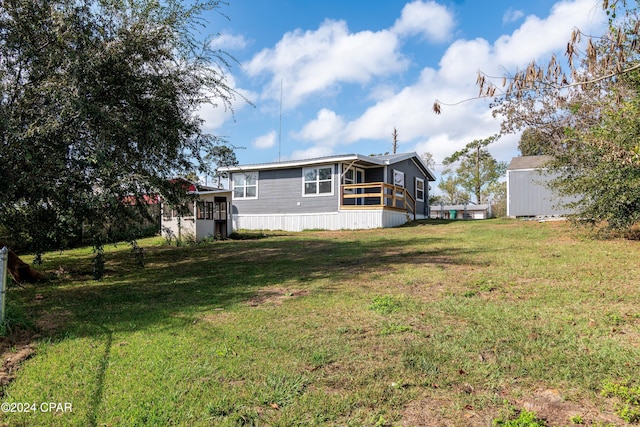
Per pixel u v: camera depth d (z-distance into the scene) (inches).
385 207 663.1
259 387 114.7
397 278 255.6
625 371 116.9
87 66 228.8
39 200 243.0
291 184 749.9
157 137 265.0
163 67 283.0
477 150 1594.5
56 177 236.4
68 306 215.6
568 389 109.4
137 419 98.5
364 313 184.4
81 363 134.0
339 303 203.0
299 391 112.3
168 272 325.7
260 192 784.9
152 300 227.8
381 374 121.8
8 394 113.0
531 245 358.9
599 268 248.1
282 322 175.5
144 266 361.7
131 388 114.7
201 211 582.2
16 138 215.2
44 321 185.3
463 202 1765.5
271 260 362.9
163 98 274.5
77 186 242.4
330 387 114.7
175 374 123.3
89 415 100.4
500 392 109.8
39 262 296.5
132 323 180.1
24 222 266.8
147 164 288.8
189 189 343.0
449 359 131.0
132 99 264.2
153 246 538.9
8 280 277.1
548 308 178.5
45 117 225.3
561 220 601.9
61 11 224.8
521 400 105.3
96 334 165.2
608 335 145.3
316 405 104.7
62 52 228.2
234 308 202.2
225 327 170.6
